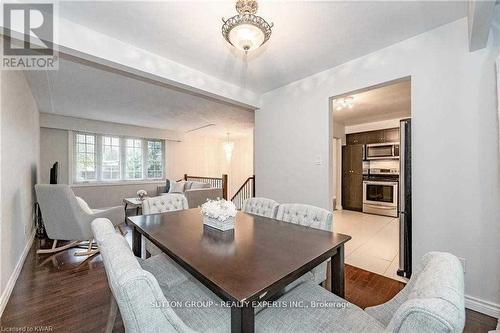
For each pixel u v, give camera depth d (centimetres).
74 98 392
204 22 192
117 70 253
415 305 63
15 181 248
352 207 595
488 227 180
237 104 344
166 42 222
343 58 254
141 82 321
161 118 541
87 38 200
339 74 269
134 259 96
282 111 332
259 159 366
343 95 274
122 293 79
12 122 236
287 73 290
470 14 158
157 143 697
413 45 214
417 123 213
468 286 189
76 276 246
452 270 81
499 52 174
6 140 212
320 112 289
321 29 201
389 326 69
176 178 729
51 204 296
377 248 328
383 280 240
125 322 85
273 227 181
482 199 182
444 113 199
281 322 105
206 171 804
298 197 314
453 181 195
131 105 436
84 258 294
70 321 175
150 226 184
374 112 473
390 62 229
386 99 389
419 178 213
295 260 120
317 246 140
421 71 210
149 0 167
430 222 207
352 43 224
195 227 181
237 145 857
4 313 184
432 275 80
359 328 101
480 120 182
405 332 63
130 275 81
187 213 234
